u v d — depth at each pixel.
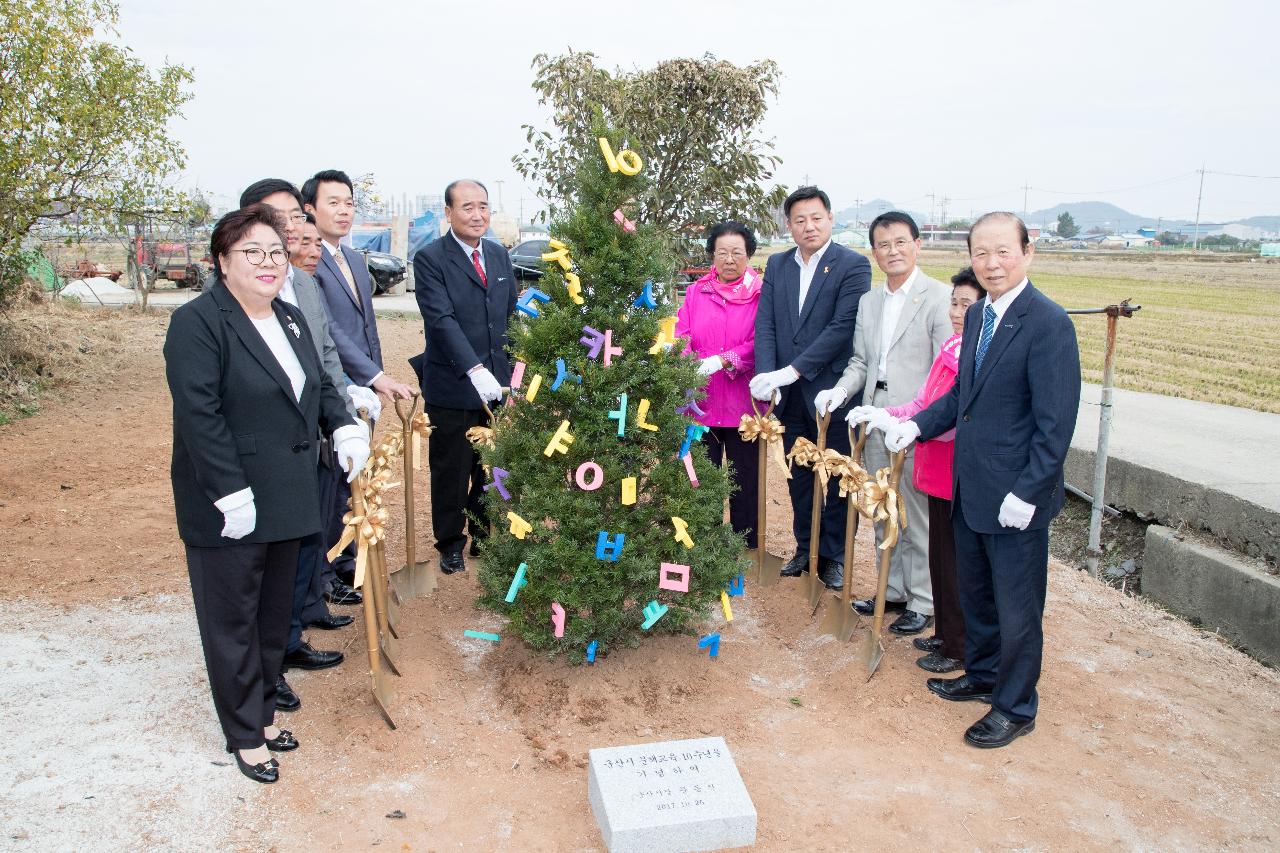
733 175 8.96
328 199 4.71
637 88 8.59
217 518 3.14
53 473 7.16
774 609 4.98
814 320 5.00
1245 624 4.99
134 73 9.62
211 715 3.77
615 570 3.91
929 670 4.30
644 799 3.03
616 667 4.07
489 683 4.10
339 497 5.00
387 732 3.63
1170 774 3.50
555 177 8.97
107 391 9.89
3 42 8.82
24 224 9.23
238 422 3.15
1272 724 3.91
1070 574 5.81
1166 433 7.23
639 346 4.00
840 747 3.64
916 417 4.03
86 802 3.16
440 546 5.35
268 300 3.20
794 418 5.26
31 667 4.12
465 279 5.05
